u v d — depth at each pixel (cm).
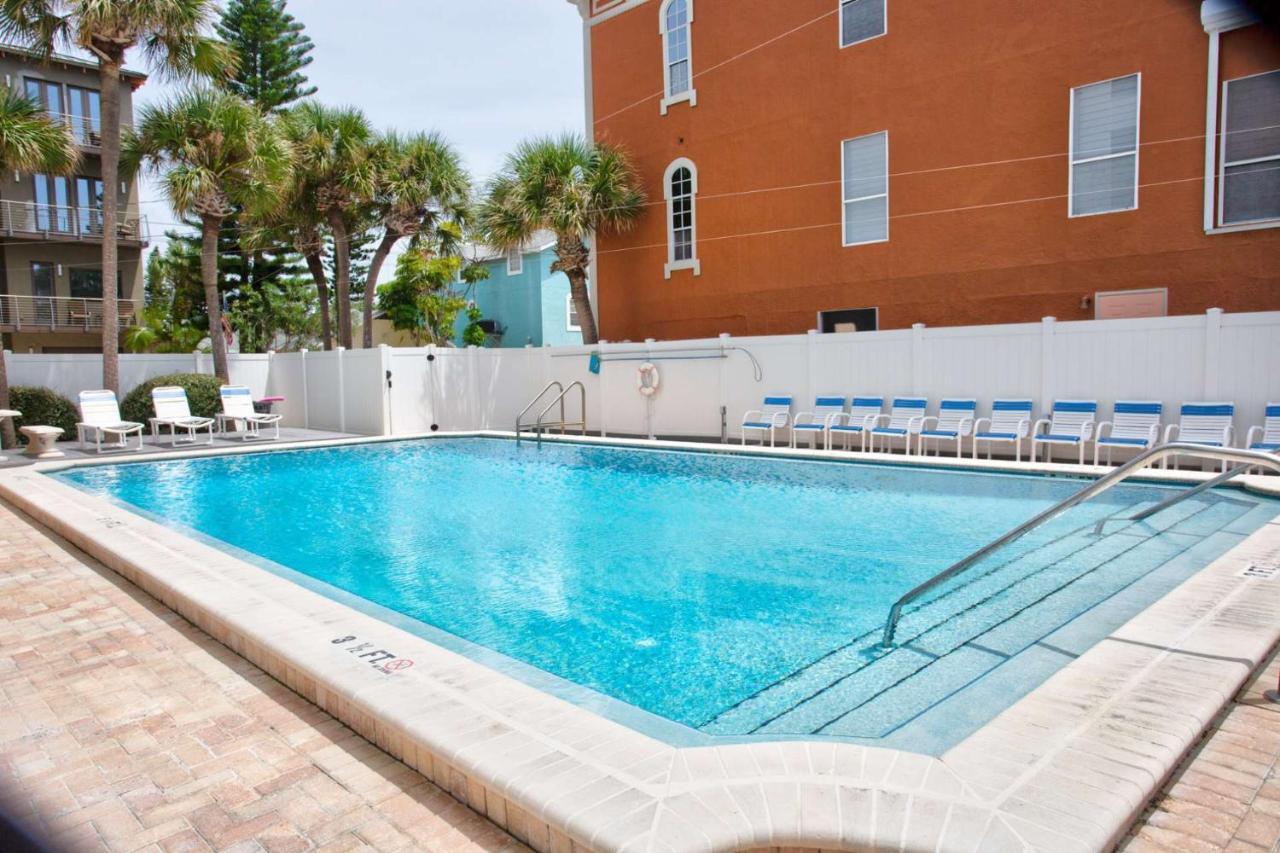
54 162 1602
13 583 586
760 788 248
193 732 339
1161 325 1023
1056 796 240
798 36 1535
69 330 2659
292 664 375
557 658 458
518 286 2980
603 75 1883
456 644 461
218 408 1758
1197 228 1134
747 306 1658
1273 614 407
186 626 480
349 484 1121
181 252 2961
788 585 589
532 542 754
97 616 504
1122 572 561
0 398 1512
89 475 1209
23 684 396
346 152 1953
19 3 1466
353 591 603
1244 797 260
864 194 1480
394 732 309
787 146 1570
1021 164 1290
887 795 242
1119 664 347
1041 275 1282
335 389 1809
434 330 2912
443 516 887
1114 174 1206
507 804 258
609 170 1736
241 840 260
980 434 1149
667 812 235
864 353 1289
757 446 1257
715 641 477
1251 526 669
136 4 1473
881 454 1099
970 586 555
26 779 302
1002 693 369
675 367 1528
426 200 2042
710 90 1678
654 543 737
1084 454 1094
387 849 254
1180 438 984
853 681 399
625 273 1877
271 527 841
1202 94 1117
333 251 3362
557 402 1769
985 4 1305
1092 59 1209
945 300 1388
